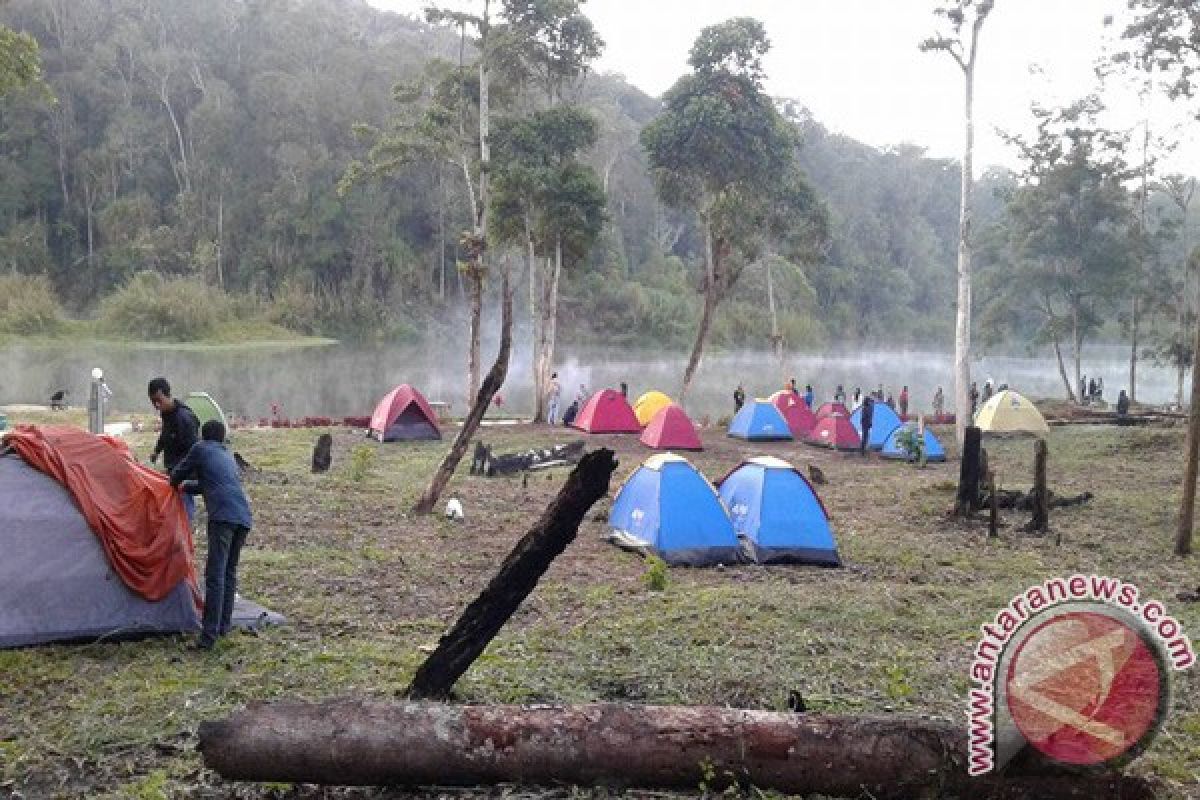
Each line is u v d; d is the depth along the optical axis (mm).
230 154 78188
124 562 6930
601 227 30172
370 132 28641
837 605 8523
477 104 29547
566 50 28609
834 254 93688
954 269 108625
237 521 6871
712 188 32625
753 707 5730
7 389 39688
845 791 4320
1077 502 16047
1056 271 43562
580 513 5352
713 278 33688
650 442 23703
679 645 7051
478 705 4586
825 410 26859
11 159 77562
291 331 73125
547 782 4445
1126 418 29875
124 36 80875
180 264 75500
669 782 4434
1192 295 47250
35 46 20016
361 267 77750
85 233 79000
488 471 17766
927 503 16219
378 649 6734
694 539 11070
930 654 7086
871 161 106625
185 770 4730
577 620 7859
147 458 16781
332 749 4320
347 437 23547
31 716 5465
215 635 6770
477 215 28641
